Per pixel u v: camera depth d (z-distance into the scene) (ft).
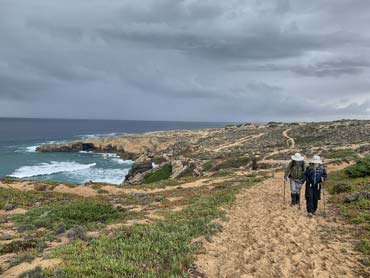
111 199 77.05
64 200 77.77
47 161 308.60
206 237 36.42
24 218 53.72
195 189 91.56
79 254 29.99
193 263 28.86
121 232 38.42
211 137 369.50
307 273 27.48
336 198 58.39
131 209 63.21
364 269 27.86
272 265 29.25
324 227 40.88
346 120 359.46
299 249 33.09
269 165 165.17
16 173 242.99
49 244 36.58
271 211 51.85
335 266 28.63
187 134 417.90
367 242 33.19
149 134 431.43
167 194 84.99
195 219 45.70
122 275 25.14
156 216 52.01
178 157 237.25
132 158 334.85
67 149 379.76
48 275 24.36
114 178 241.96
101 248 31.78
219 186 91.50
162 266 28.17
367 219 42.24
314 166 48.93
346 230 38.93
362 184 68.95
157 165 248.52
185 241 34.65
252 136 344.08
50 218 51.55
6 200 72.59
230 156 211.61
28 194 81.15
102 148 373.20
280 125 421.18
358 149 183.83
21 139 532.73
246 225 43.19
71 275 24.13
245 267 28.76
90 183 103.04
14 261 28.40
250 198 65.62
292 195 56.24
